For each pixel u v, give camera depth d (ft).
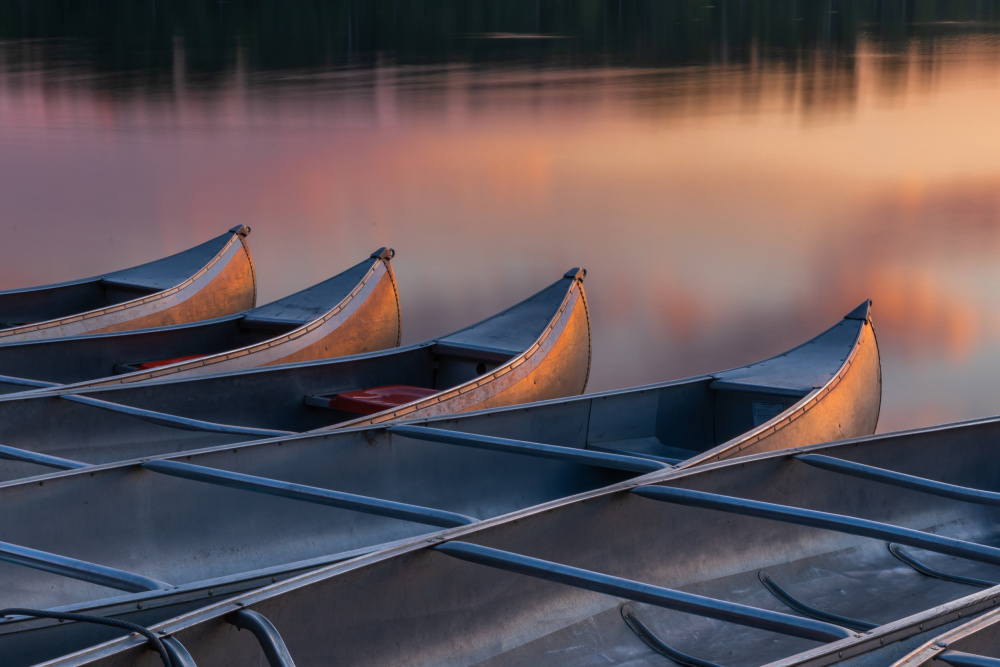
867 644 9.01
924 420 24.64
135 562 12.93
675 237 43.34
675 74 97.91
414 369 21.31
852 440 14.44
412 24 149.69
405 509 11.91
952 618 9.68
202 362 19.34
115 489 12.83
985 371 27.68
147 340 22.00
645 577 12.78
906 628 9.31
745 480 13.56
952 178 55.26
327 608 9.96
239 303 27.58
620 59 110.93
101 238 44.16
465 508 15.80
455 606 11.13
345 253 41.27
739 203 49.75
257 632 8.73
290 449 14.26
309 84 89.56
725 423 19.02
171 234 44.73
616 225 45.68
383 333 24.62
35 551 10.60
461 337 21.68
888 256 39.88
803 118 74.64
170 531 13.26
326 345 22.49
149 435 17.42
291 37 131.44
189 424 15.53
